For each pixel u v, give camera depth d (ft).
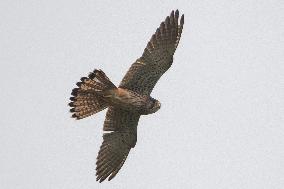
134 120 56.44
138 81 54.08
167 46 54.75
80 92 51.47
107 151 57.36
